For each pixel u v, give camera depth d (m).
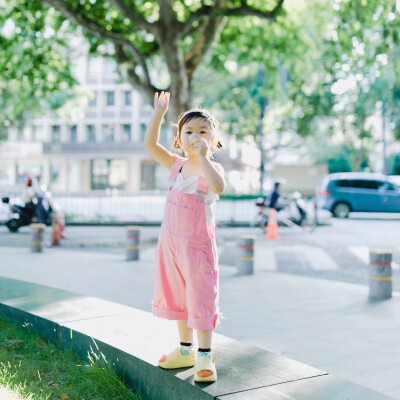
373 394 2.57
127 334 3.64
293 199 15.27
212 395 2.54
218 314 2.85
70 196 24.02
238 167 53.28
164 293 2.89
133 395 3.01
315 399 2.50
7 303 4.69
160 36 12.68
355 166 42.00
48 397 2.92
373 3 12.95
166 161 3.04
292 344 4.48
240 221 18.39
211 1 14.72
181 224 2.79
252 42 15.81
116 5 12.26
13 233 14.79
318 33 15.54
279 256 10.45
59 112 28.20
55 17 14.61
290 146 42.12
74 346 3.77
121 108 48.78
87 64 49.00
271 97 17.03
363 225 17.83
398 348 4.39
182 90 13.20
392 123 36.28
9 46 14.38
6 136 36.25
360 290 6.84
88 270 8.34
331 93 33.97
